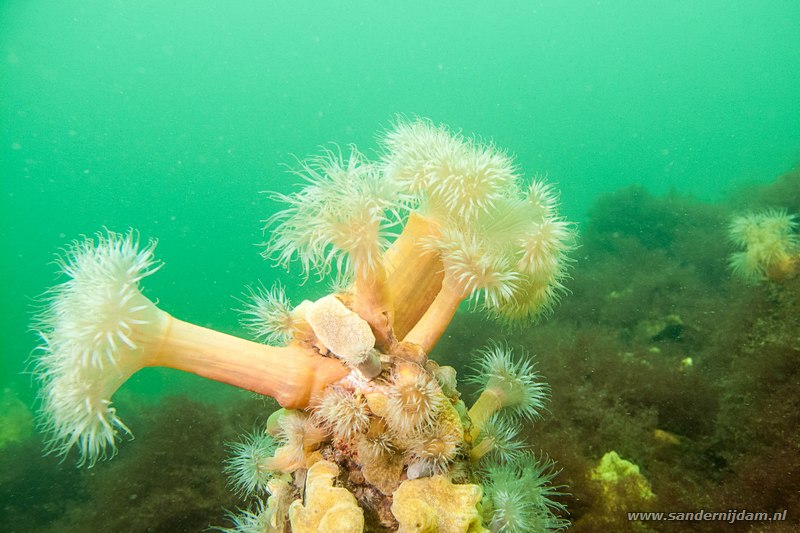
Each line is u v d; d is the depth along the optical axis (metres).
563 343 0.71
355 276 0.25
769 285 0.60
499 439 0.29
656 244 1.38
